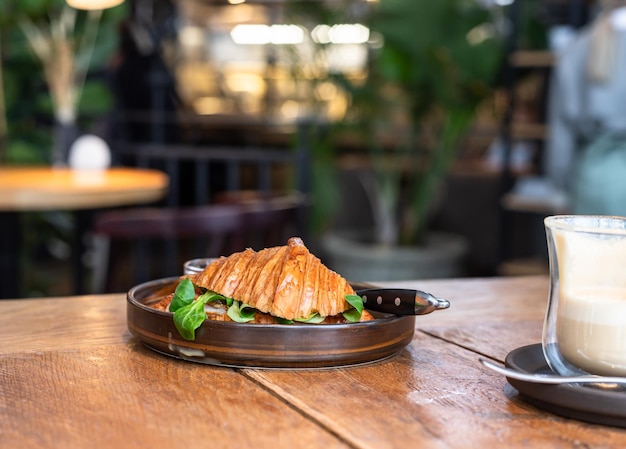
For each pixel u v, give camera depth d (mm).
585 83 3152
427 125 4652
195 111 6035
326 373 743
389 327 774
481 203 4930
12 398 659
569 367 693
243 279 762
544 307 1106
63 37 4180
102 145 3229
